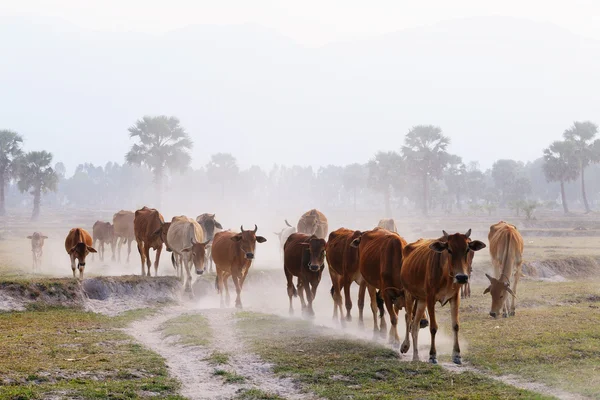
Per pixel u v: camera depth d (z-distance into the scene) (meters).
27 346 15.52
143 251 28.72
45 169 120.06
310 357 14.55
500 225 22.25
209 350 15.51
